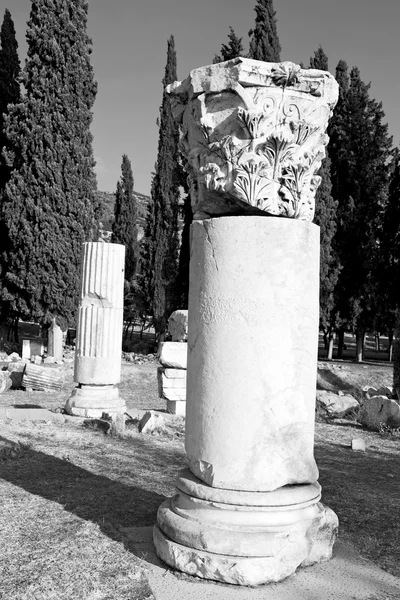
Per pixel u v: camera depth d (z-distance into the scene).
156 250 34.09
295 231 4.51
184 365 12.66
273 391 4.32
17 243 25.64
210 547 4.11
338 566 4.45
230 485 4.27
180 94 4.95
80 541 4.79
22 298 25.81
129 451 8.65
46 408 12.91
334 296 33.78
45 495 6.17
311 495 4.44
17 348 27.11
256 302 4.35
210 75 4.54
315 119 4.68
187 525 4.27
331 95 4.71
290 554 4.15
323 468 8.19
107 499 6.09
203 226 4.63
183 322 13.71
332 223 32.16
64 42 26.41
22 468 7.36
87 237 26.83
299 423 4.43
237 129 4.52
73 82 26.53
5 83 29.88
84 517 5.45
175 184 34.50
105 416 10.62
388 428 11.35
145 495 6.30
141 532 5.05
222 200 4.72
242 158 4.46
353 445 9.62
